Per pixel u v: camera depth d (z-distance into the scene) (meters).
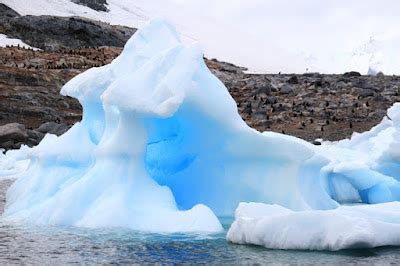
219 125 16.80
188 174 18.05
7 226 15.40
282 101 66.25
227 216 17.09
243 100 67.25
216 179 17.56
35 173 18.97
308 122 57.09
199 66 16.77
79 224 15.14
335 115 59.03
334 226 12.42
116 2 159.12
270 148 16.73
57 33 111.25
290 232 12.55
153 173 17.98
